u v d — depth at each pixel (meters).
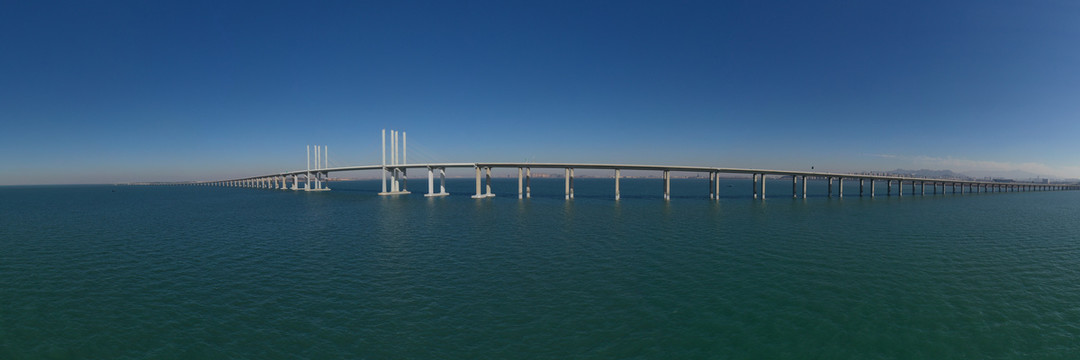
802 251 46.06
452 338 23.73
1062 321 26.27
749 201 135.12
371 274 36.78
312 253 46.00
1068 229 64.69
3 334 24.53
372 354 21.94
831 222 73.44
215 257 44.12
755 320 26.34
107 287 33.31
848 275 36.09
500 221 75.38
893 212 94.50
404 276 36.09
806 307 28.52
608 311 27.69
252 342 23.36
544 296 30.61
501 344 23.00
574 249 47.44
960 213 92.50
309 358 21.58
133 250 48.31
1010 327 25.42
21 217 90.44
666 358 21.69
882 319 26.56
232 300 30.06
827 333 24.58
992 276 35.91
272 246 50.44
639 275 36.03
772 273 36.72
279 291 32.06
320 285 33.56
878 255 43.97
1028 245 50.00
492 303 29.16
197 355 21.98
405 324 25.62
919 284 33.53
